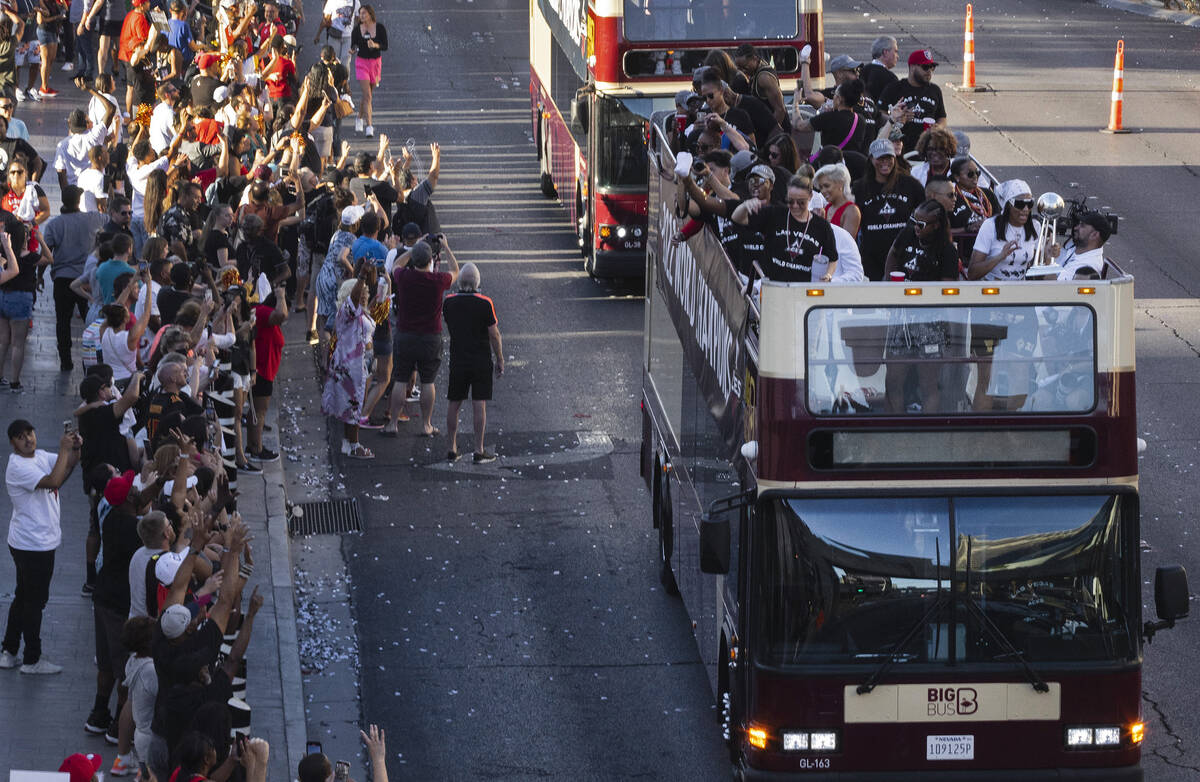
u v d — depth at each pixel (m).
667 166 46.84
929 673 30.86
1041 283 30.50
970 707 30.94
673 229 45.03
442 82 109.06
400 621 44.66
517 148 95.38
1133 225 76.94
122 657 34.59
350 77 105.25
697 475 39.88
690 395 41.28
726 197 38.69
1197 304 67.69
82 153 69.94
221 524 36.31
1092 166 86.38
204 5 94.06
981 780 31.03
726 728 35.78
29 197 61.28
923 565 30.77
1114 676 30.94
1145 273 71.00
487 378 55.16
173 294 48.81
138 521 34.47
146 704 31.30
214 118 70.12
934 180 40.28
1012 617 30.89
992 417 30.62
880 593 30.83
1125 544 30.92
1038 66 108.62
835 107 49.28
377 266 57.34
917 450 30.69
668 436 45.50
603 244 71.31
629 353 65.75
